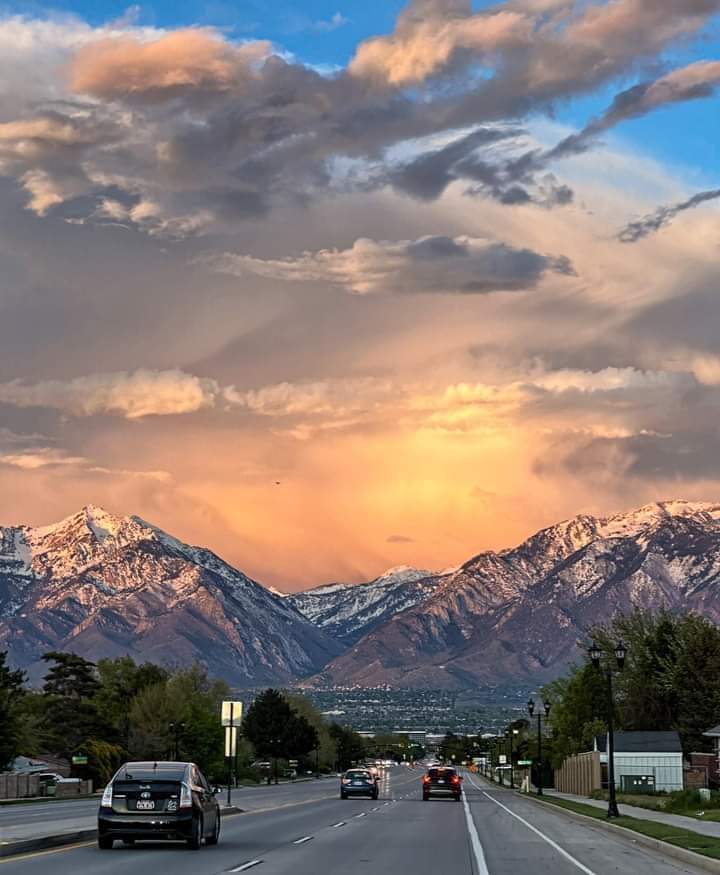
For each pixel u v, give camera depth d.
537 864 39.38
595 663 80.25
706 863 39.41
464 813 79.62
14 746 140.38
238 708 85.75
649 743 127.88
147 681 196.75
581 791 138.88
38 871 33.47
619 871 37.53
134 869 34.38
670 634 158.38
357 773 110.06
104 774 152.62
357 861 38.56
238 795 124.12
